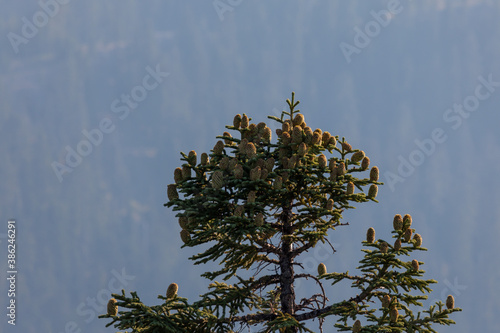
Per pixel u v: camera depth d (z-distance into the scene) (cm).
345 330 2284
